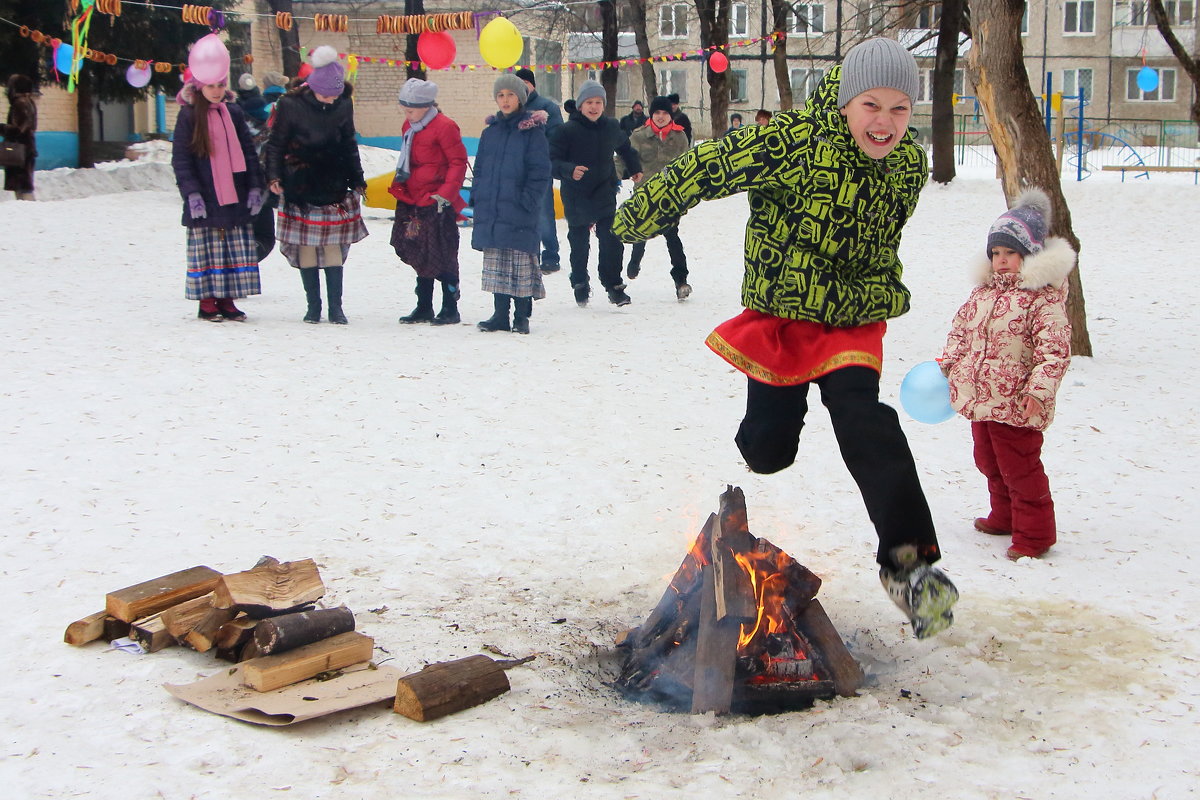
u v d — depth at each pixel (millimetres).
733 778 3143
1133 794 3057
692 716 3586
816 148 3578
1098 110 53281
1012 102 8781
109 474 5859
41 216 17781
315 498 5625
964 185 24016
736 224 19672
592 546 5074
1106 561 4898
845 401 3561
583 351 9383
